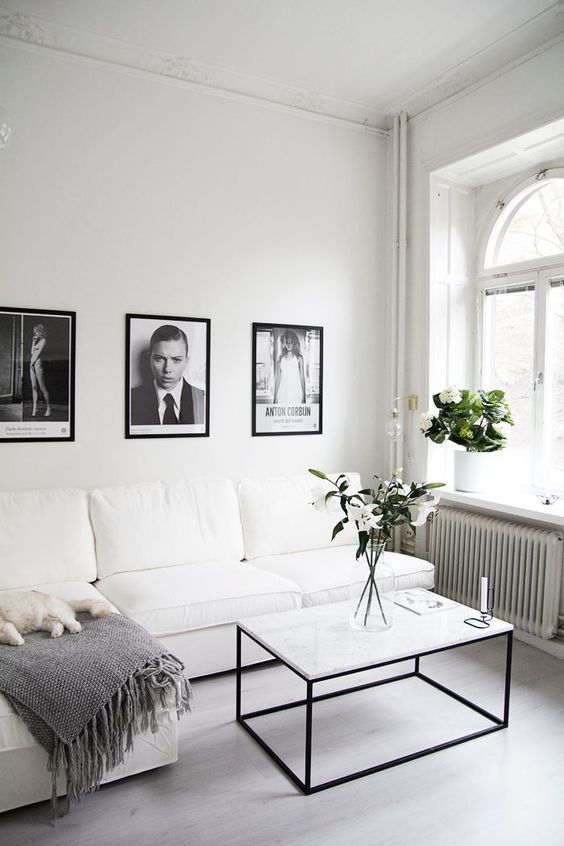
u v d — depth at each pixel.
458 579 4.04
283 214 4.16
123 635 2.48
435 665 3.31
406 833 2.03
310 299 4.29
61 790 2.14
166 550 3.46
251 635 2.61
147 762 2.30
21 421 3.42
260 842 1.98
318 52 3.61
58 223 3.47
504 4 3.15
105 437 3.64
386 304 4.59
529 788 2.27
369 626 2.60
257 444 4.13
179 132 3.79
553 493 3.87
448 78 3.88
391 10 3.20
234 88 3.92
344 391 4.45
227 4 3.14
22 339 3.40
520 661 3.38
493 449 4.00
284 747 2.50
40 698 2.10
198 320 3.88
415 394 4.36
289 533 3.87
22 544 3.13
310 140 4.23
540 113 3.42
